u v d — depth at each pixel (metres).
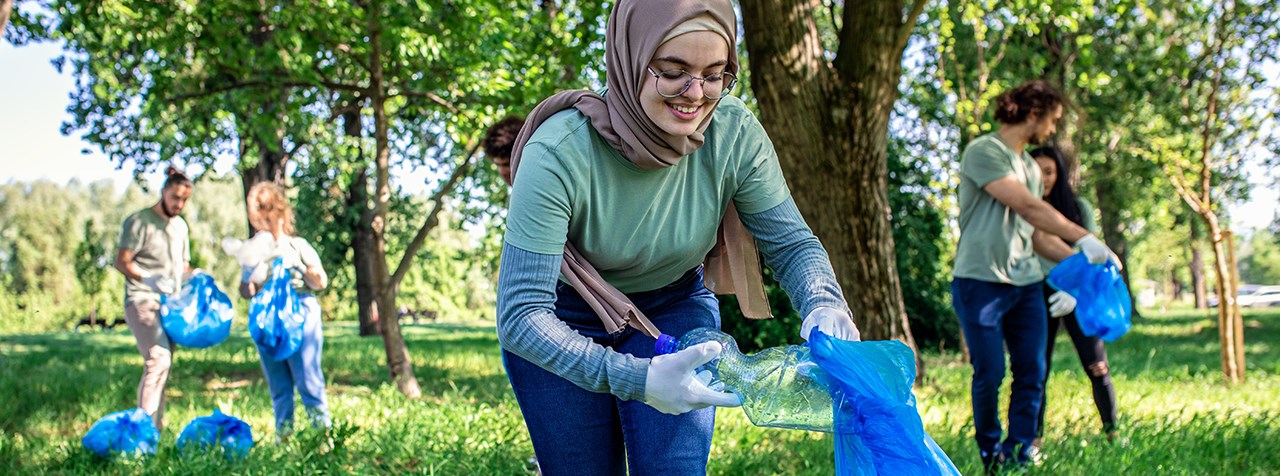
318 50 9.12
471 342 16.69
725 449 4.95
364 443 5.22
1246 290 68.44
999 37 13.05
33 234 50.75
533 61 9.12
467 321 42.25
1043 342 4.61
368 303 20.23
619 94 2.30
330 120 13.25
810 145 7.42
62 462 5.03
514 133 4.69
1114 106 15.77
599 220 2.42
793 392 2.18
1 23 4.68
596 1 8.63
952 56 11.19
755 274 2.76
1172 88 15.16
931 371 9.16
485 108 8.92
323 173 18.58
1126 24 14.24
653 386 2.09
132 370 10.37
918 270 14.17
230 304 6.09
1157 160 10.34
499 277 2.35
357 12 8.17
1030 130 4.66
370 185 19.58
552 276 2.30
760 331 12.51
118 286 39.03
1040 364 4.59
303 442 4.89
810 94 7.32
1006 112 4.68
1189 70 10.79
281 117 10.90
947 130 13.73
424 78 9.25
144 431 5.15
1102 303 4.70
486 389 8.27
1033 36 13.84
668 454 2.57
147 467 4.62
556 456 2.67
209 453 4.71
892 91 7.47
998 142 4.58
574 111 2.39
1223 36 9.64
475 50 8.54
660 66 2.18
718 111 2.50
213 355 12.70
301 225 19.16
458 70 8.64
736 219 2.72
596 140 2.35
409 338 19.52
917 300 14.09
